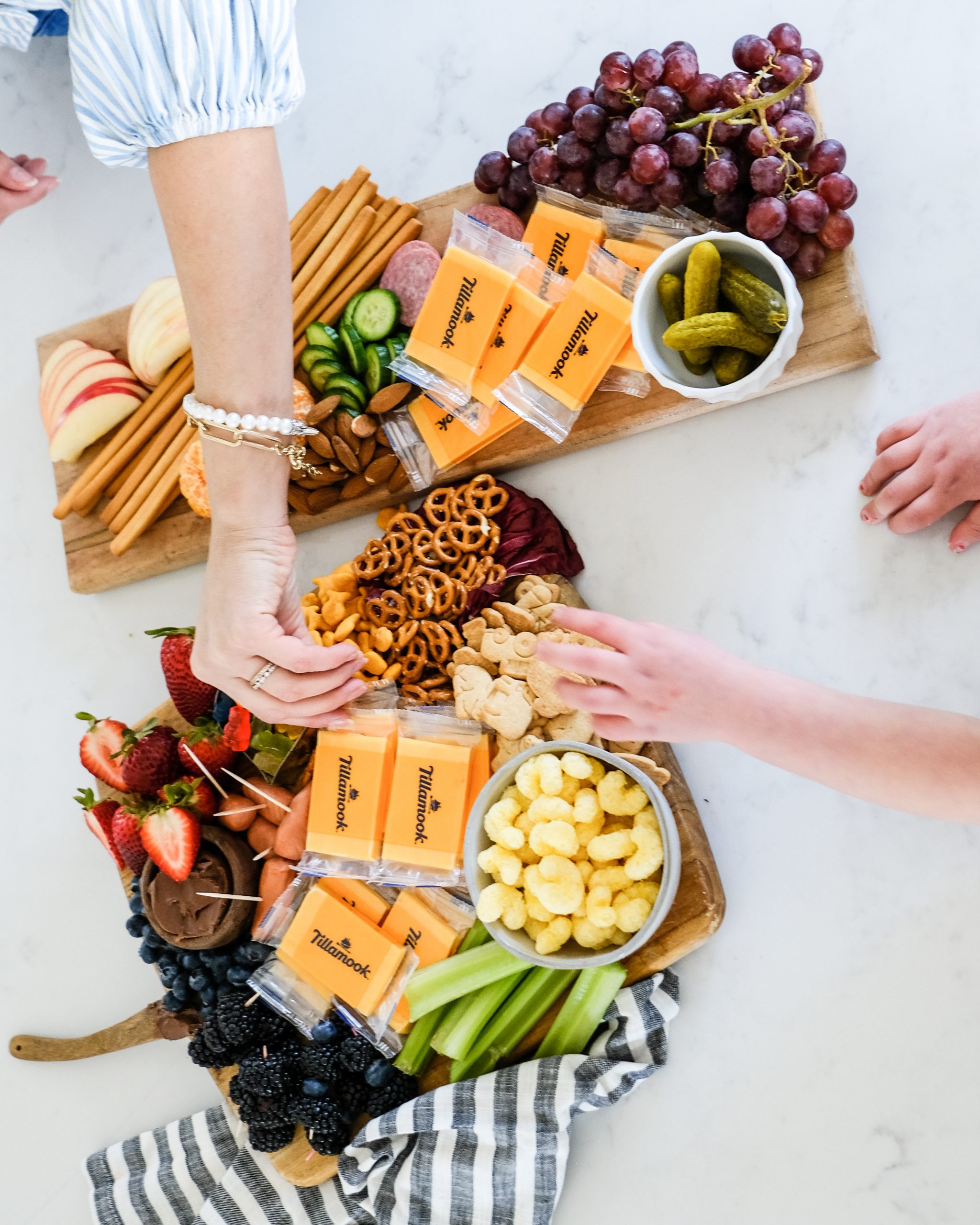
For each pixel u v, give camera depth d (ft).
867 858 4.07
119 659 4.97
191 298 3.06
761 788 4.18
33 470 5.16
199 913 4.11
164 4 2.61
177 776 4.33
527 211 4.41
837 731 3.00
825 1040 4.04
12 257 5.24
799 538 4.24
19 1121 4.75
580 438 4.29
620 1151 4.17
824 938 4.09
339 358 4.42
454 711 4.21
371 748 4.07
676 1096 4.15
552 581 4.28
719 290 3.76
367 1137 3.95
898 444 3.96
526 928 3.84
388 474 4.38
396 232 4.48
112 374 4.66
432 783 4.04
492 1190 3.92
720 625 4.30
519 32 4.70
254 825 4.39
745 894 4.17
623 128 3.88
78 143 5.18
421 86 4.82
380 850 4.13
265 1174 4.19
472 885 3.78
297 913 4.20
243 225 2.95
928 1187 3.92
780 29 3.81
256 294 3.05
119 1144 4.51
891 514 4.04
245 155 2.92
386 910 4.20
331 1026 4.07
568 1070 3.96
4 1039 4.86
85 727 4.99
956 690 4.06
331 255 4.46
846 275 3.99
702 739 3.23
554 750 3.78
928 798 2.92
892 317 4.19
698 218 4.06
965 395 3.92
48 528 5.13
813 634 4.21
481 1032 4.16
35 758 5.02
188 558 4.73
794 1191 4.02
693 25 4.49
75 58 2.84
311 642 3.78
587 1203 4.17
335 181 4.91
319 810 4.11
